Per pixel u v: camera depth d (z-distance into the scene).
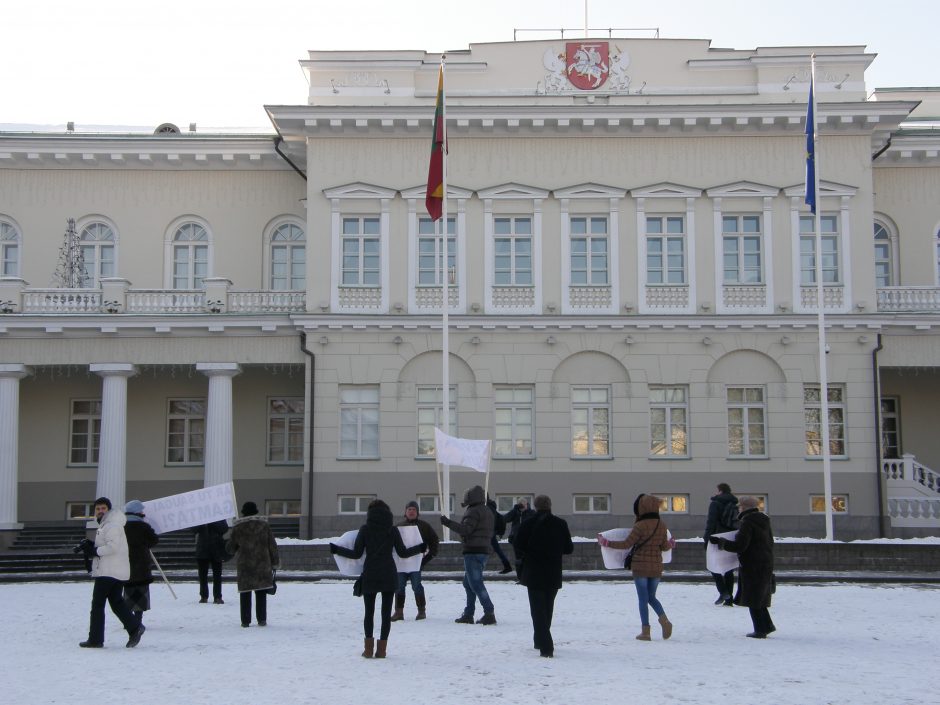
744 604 17.31
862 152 38.53
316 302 38.12
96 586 16.70
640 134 38.56
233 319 38.12
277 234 42.12
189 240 42.12
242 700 12.43
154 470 41.25
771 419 37.72
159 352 38.44
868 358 37.91
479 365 37.97
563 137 38.69
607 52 39.31
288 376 41.62
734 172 38.50
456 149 38.69
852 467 37.47
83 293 38.62
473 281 38.28
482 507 19.11
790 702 12.21
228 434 38.34
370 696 12.59
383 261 38.34
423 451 37.84
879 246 41.97
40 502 40.97
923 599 23.06
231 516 20.97
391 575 15.31
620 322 37.88
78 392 41.50
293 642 16.98
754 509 17.38
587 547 29.27
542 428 37.75
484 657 15.27
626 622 19.23
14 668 14.82
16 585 27.91
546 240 38.47
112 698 12.63
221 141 41.19
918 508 37.56
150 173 42.16
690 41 39.28
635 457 37.66
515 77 39.31
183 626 19.09
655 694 12.62
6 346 38.25
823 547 28.81
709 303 38.12
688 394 37.91
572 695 12.58
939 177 42.00
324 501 37.44
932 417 41.78
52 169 42.00
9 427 38.06
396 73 39.41
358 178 38.56
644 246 38.44
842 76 38.94
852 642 16.88
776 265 38.25
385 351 38.03
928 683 13.40
